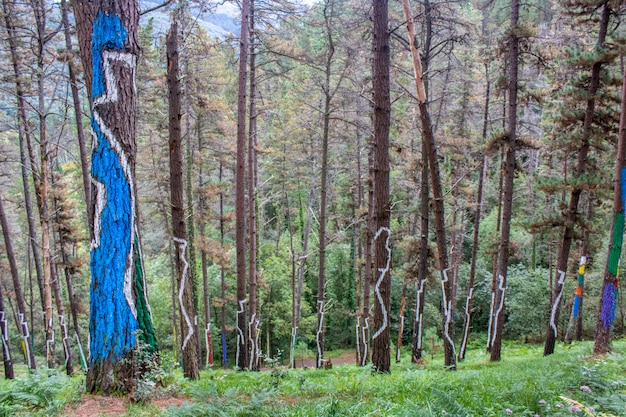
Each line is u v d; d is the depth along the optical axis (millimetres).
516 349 21906
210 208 24641
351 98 18094
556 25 17594
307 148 28594
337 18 15281
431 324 30781
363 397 6402
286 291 32000
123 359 6227
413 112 20016
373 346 10359
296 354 32125
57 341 32750
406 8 10672
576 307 14117
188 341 10070
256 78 17203
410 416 4465
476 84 19906
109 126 6469
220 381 8422
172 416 4891
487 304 31828
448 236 27594
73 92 15695
